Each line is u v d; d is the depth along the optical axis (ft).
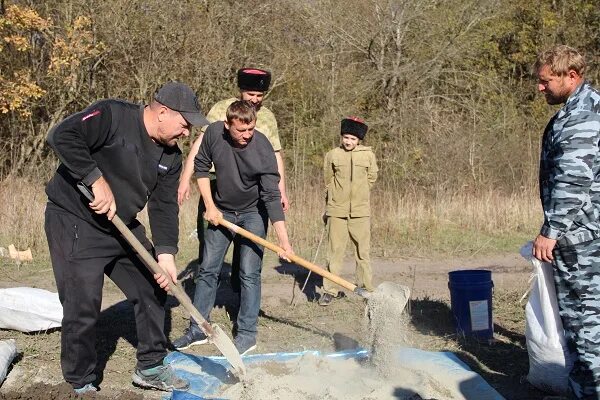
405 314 17.88
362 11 65.98
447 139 55.98
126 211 13.96
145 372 15.28
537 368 15.21
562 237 13.34
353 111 64.49
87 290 13.79
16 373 16.24
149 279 14.75
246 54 63.36
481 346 18.71
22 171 55.06
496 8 69.56
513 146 54.39
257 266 18.43
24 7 58.59
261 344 19.11
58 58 57.47
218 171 17.93
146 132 13.69
